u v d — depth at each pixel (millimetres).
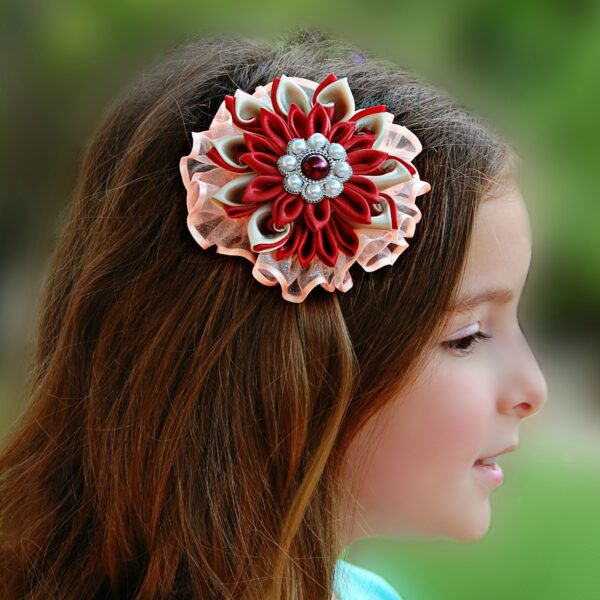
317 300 799
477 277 810
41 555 848
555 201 2508
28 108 1909
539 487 1670
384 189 794
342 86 798
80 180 875
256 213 791
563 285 2541
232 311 803
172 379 811
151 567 819
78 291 833
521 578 1412
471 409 817
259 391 804
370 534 839
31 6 2041
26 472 855
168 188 815
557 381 2279
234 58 844
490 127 846
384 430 813
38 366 879
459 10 2451
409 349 799
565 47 2594
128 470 820
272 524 811
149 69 926
